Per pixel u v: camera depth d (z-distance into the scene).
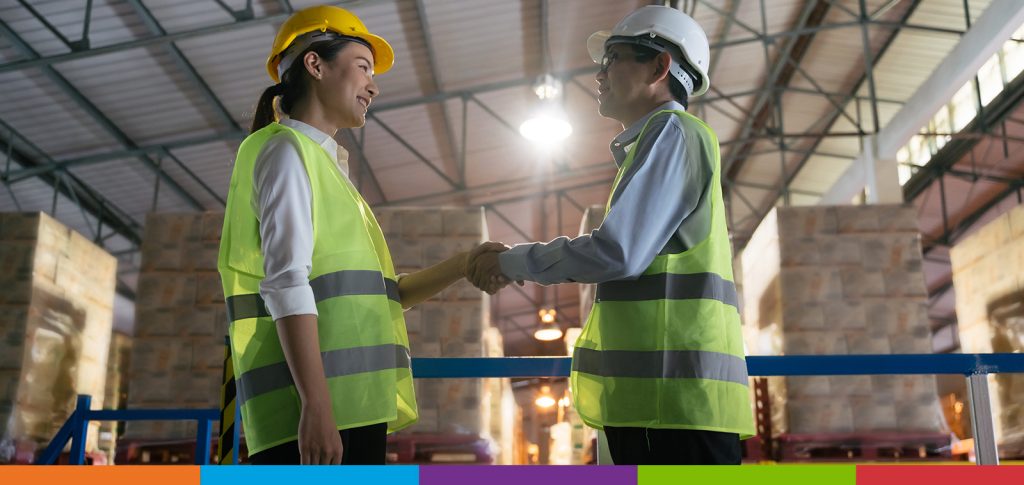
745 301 9.03
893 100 14.55
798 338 7.47
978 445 2.38
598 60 2.63
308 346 1.67
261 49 10.29
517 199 16.42
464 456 6.98
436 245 7.63
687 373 1.78
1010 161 15.17
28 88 10.66
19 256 7.09
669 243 1.87
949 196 16.84
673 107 2.04
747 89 14.53
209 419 4.24
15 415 6.72
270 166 1.79
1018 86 12.62
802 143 16.23
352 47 2.07
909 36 12.52
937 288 20.58
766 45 11.95
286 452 1.76
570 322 21.78
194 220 7.49
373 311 1.83
